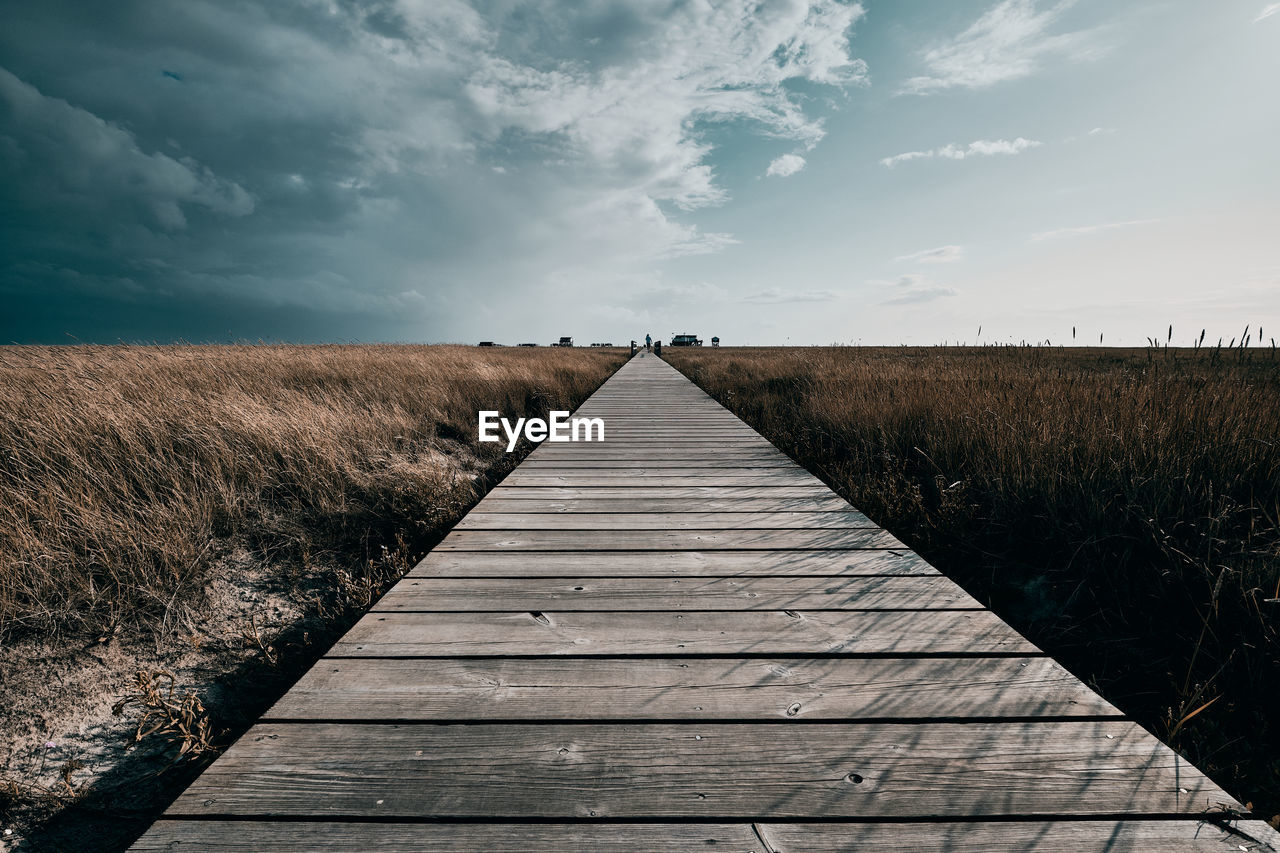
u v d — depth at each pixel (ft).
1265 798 5.78
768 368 51.72
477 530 10.65
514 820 4.14
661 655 6.25
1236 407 13.41
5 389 16.85
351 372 29.66
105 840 5.66
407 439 19.16
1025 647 6.37
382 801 4.27
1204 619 7.61
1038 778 4.45
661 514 11.64
